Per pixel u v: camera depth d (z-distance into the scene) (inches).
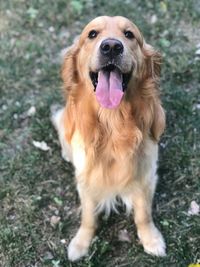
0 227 42.4
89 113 37.0
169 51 54.7
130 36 36.2
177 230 41.3
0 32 59.5
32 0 62.3
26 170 46.3
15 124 50.3
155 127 38.3
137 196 39.6
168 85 51.4
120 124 36.7
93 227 41.0
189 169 44.9
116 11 59.8
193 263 38.8
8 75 54.3
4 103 52.2
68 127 39.5
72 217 43.3
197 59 53.6
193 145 46.5
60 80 53.4
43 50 56.7
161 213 42.8
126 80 35.4
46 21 60.2
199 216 41.9
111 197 40.6
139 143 37.2
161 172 45.3
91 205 40.1
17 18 60.8
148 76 37.4
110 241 41.3
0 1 62.6
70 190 45.0
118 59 33.4
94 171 38.1
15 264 40.2
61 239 41.8
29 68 55.1
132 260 39.8
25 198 44.4
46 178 45.9
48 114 50.4
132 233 41.8
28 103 51.9
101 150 37.5
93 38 36.2
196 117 48.4
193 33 56.9
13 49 57.1
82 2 61.4
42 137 48.7
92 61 34.3
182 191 43.9
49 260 40.1
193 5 59.6
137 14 59.1
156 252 39.9
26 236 41.7
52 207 43.9
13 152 48.0
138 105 36.8
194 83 51.8
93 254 39.9
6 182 45.5
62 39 58.2
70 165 46.7
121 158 37.3
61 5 61.4
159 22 58.0
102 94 34.2
